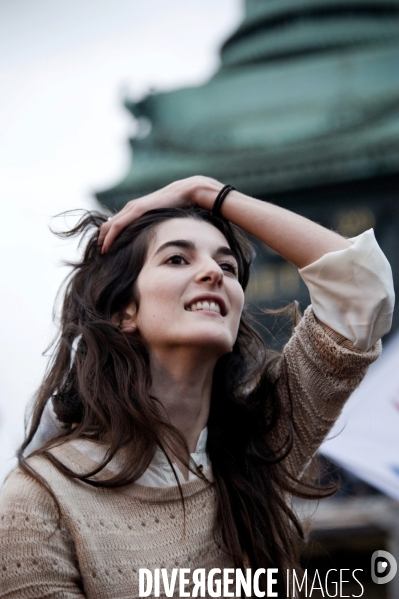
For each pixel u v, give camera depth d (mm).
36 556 1594
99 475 1703
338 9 14820
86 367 1829
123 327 1888
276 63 14898
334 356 1898
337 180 13617
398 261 13328
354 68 14383
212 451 1908
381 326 1904
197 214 2008
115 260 1938
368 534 8469
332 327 1906
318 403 1956
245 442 1938
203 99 14898
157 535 1692
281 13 14922
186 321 1787
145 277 1863
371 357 1904
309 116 14117
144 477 1741
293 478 1974
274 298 12625
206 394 1882
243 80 14852
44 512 1630
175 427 1826
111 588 1611
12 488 1667
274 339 2207
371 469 2734
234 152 14195
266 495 1903
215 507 1784
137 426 1741
